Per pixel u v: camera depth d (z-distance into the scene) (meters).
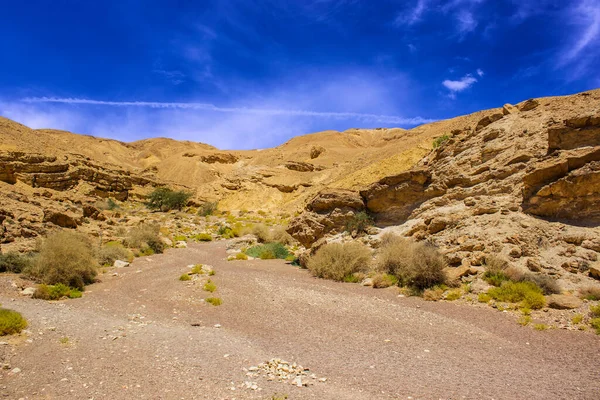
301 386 6.09
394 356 7.59
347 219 21.30
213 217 50.91
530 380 6.30
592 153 13.73
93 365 6.79
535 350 7.71
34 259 14.86
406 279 13.41
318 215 22.59
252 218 51.56
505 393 5.83
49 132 146.12
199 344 8.17
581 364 6.89
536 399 5.61
